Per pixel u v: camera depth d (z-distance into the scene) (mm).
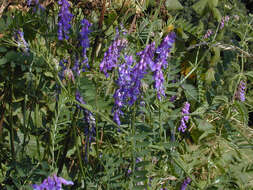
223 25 1455
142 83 987
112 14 1193
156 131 1117
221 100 1273
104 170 1055
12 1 1210
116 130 1114
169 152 1110
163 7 1413
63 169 1099
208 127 1314
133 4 1311
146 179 1014
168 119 1119
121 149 1108
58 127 1059
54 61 1028
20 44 1043
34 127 1129
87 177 1070
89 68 1086
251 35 1391
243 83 1267
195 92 1278
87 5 1219
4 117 1222
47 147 1066
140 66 969
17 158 1108
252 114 1685
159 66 971
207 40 1408
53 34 1035
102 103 970
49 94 1135
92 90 960
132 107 1047
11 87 1142
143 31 1173
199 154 1334
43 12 1063
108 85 1074
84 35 1008
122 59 1070
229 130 1280
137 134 989
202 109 1239
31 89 1124
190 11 2262
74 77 1015
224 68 1284
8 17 1062
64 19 1010
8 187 1002
